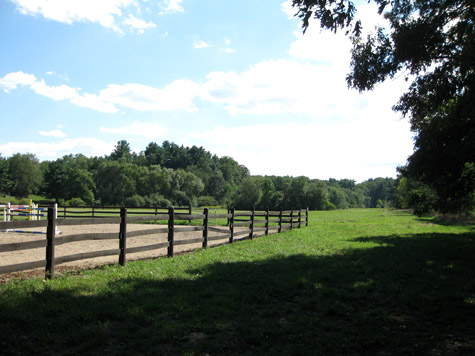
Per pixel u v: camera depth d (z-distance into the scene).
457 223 27.19
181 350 3.96
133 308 5.05
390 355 4.05
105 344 4.00
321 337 4.46
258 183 99.50
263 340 4.32
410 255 10.98
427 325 4.99
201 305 5.46
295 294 6.48
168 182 82.44
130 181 80.38
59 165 87.06
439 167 14.21
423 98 13.24
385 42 12.35
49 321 4.43
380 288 6.91
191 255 9.88
